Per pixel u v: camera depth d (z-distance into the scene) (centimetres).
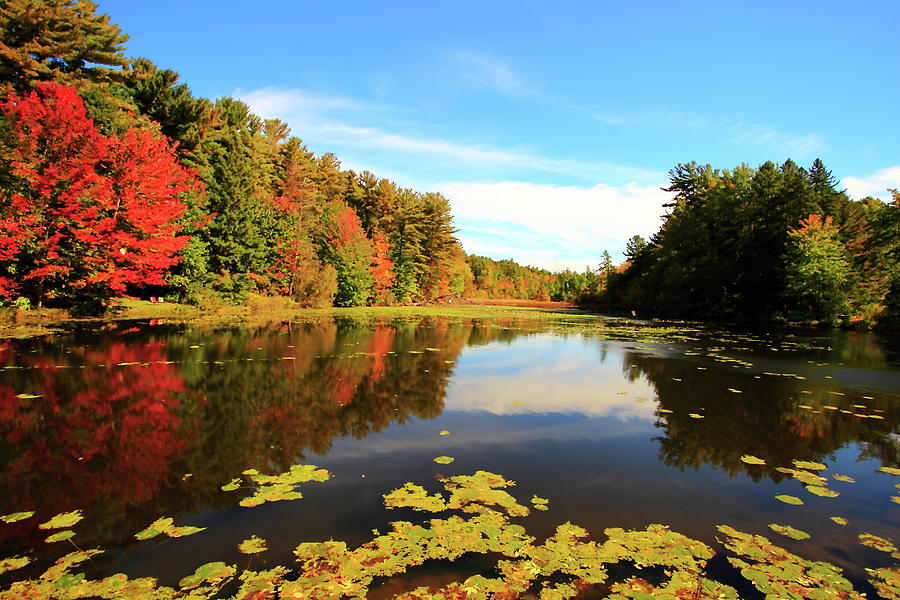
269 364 1188
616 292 6875
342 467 575
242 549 388
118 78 2820
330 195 5781
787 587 355
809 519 475
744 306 3769
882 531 455
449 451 642
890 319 2770
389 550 388
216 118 3616
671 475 580
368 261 4250
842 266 3031
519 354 1560
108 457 590
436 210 5881
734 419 833
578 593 340
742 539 427
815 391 1069
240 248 2906
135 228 2059
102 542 398
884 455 669
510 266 12625
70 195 1783
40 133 1769
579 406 900
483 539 410
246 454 612
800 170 4384
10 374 994
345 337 1822
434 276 6028
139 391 895
